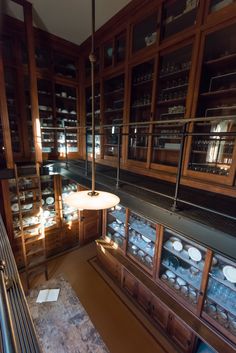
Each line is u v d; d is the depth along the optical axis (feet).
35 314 8.05
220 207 5.04
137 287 8.75
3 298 1.92
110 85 11.12
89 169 9.50
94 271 10.93
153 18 7.97
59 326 7.61
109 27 9.41
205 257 5.93
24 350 1.88
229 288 6.08
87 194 3.66
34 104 9.53
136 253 9.06
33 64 9.11
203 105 7.02
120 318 8.20
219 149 6.86
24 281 10.03
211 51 6.50
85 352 6.81
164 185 7.06
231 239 3.70
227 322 5.84
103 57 10.44
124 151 9.91
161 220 5.12
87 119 12.92
